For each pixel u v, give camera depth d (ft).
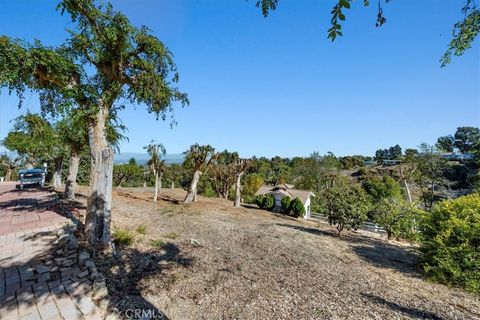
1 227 23.50
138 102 27.78
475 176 85.56
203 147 72.23
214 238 31.42
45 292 13.15
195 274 19.45
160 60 24.18
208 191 115.96
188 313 14.34
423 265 24.62
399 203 43.34
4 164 91.61
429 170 93.45
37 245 19.25
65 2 20.07
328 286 19.29
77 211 32.12
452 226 24.27
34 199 39.06
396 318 15.21
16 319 11.03
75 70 22.57
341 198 40.60
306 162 149.59
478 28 8.96
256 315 14.58
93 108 21.61
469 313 16.35
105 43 21.79
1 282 13.92
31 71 20.31
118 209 44.50
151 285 16.78
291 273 21.42
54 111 26.18
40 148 55.36
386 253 31.17
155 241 26.16
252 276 20.16
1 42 17.92
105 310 12.41
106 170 21.58
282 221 55.52
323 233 42.47
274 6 8.03
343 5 6.48
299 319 14.40
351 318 14.83
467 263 21.67
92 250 19.54
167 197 80.53
